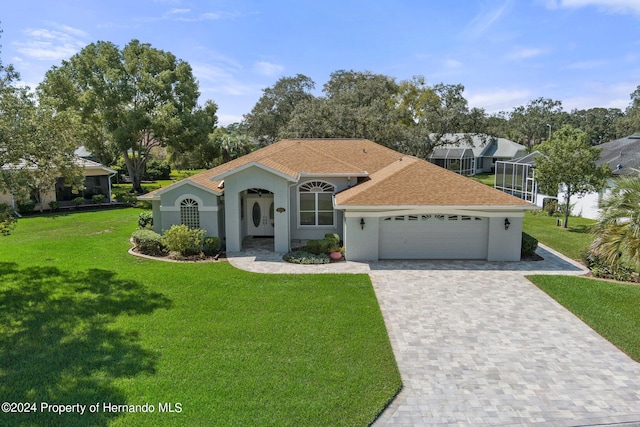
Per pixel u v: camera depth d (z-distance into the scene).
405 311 12.97
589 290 14.70
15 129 14.05
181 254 19.25
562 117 92.75
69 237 24.08
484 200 18.33
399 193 18.75
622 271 15.91
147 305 13.23
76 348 10.36
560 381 9.10
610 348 10.61
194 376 9.09
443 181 19.58
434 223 18.86
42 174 16.00
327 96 68.50
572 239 23.22
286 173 19.80
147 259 18.94
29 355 10.01
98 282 15.45
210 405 8.05
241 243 21.58
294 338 10.98
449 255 19.06
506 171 40.31
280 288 14.94
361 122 45.47
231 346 10.52
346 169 21.86
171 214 20.95
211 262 18.45
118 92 44.28
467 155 62.19
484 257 19.03
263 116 67.00
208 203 20.80
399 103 60.91
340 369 9.44
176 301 13.61
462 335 11.33
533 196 35.00
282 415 7.78
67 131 16.25
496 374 9.38
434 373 9.42
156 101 48.16
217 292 14.47
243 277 16.17
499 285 15.41
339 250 19.38
